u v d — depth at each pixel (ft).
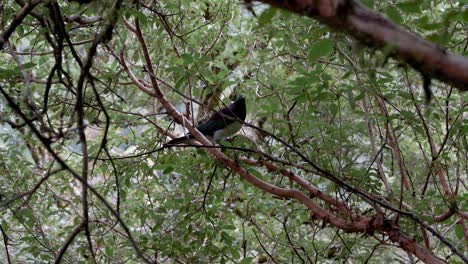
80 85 12.13
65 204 26.03
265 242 24.68
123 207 22.50
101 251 21.52
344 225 19.40
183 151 21.08
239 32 22.00
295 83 16.92
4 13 17.21
